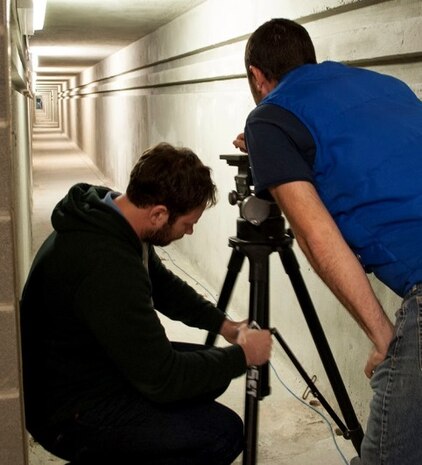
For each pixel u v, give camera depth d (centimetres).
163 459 141
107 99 821
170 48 450
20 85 270
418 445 112
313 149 122
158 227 137
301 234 118
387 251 118
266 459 193
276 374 253
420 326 113
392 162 118
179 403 146
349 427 174
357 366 204
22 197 244
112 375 139
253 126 125
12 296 117
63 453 144
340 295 117
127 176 684
